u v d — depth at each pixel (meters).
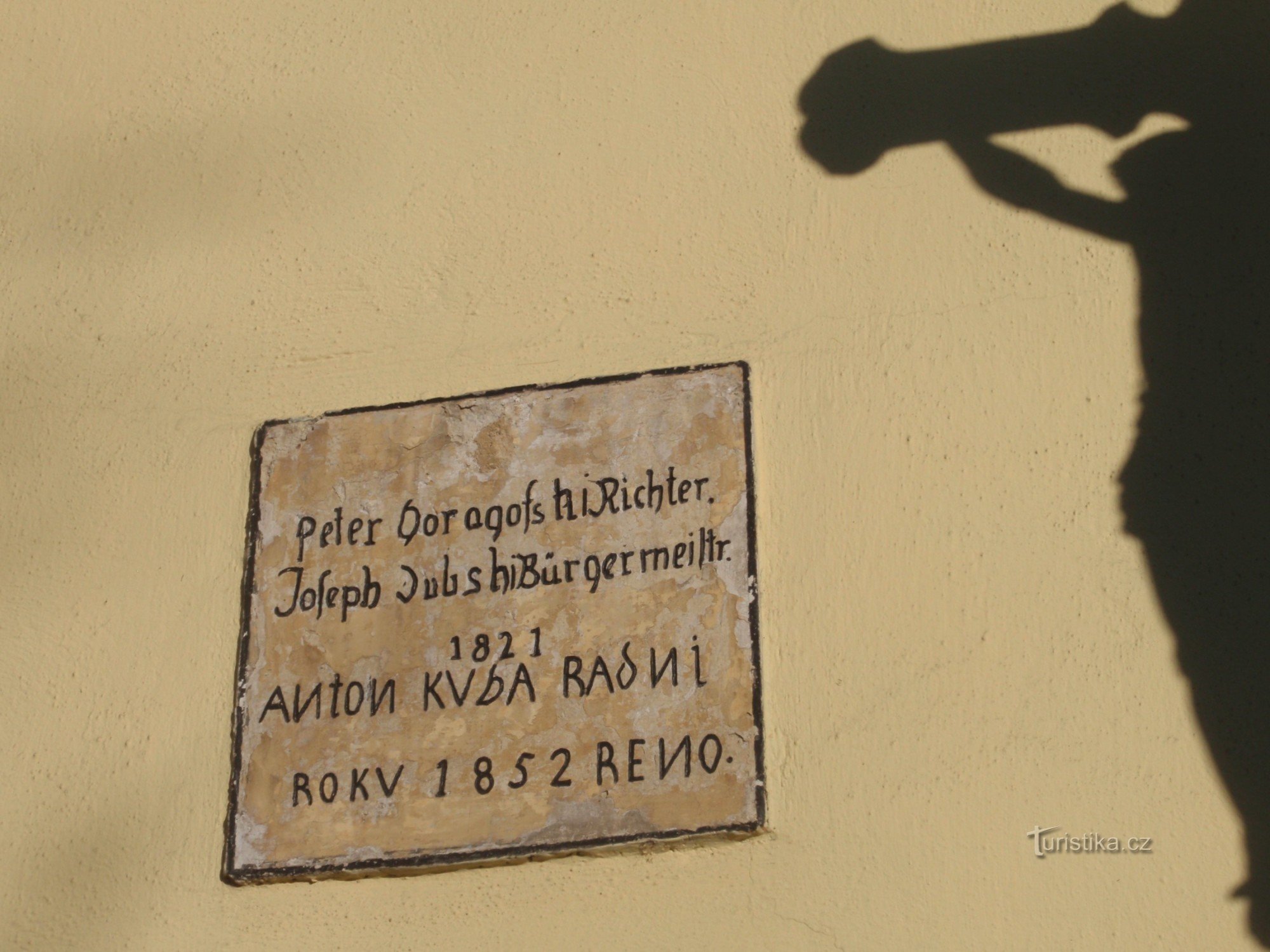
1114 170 2.31
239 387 2.41
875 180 2.37
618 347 2.32
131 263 2.53
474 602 2.18
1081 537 2.11
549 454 2.26
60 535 2.36
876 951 1.93
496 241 2.44
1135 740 1.99
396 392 2.35
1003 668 2.05
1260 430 2.13
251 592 2.25
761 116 2.46
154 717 2.21
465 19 2.62
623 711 2.08
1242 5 2.39
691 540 2.16
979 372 2.22
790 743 2.05
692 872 2.01
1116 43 2.40
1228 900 1.90
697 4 2.56
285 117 2.60
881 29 2.48
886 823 1.99
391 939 2.03
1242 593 2.04
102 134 2.64
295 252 2.50
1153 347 2.20
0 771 2.22
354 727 2.14
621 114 2.50
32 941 2.10
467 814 2.07
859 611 2.11
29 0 2.78
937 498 2.16
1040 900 1.93
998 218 2.31
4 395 2.47
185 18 2.72
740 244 2.37
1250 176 2.28
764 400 2.25
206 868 2.11
